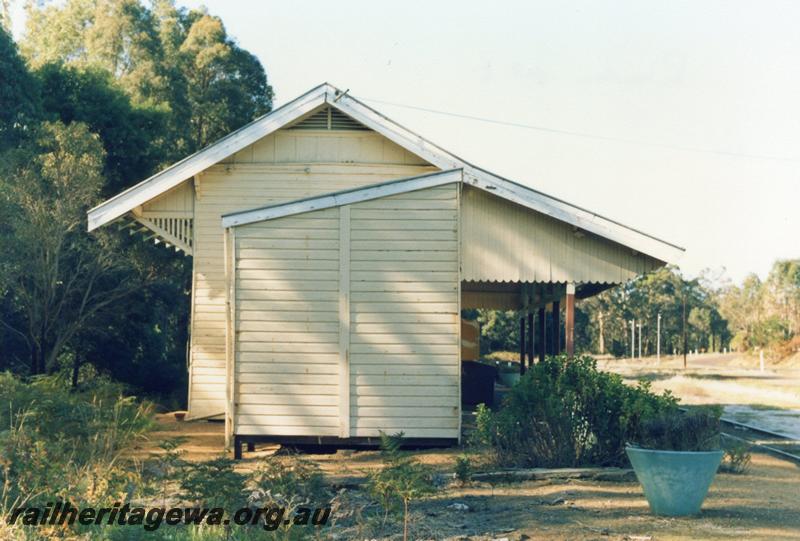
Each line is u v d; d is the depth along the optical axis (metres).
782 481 11.91
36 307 23.78
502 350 67.81
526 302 25.11
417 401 14.31
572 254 16.48
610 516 9.57
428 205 14.49
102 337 29.17
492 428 12.78
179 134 41.59
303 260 14.39
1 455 9.48
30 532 8.38
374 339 14.36
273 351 14.31
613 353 105.94
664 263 16.39
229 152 19.06
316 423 14.26
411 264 14.42
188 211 19.69
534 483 11.69
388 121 19.03
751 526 9.07
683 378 43.09
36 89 28.83
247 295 14.32
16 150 23.56
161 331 34.16
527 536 8.75
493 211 16.50
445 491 11.20
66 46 49.75
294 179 19.61
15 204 22.56
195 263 19.66
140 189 18.84
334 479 11.88
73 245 23.92
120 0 44.53
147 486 10.51
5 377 12.30
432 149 18.95
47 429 11.05
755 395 31.50
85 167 23.48
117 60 44.91
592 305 106.31
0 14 34.50
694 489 9.53
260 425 14.23
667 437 9.83
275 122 19.16
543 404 12.70
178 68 43.34
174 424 19.42
